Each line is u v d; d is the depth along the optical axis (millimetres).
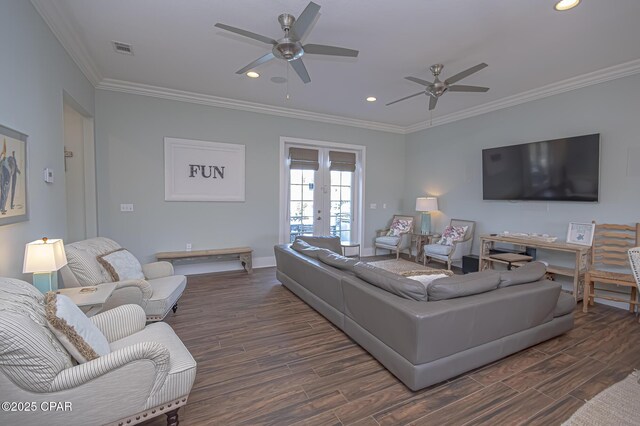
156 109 4398
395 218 6426
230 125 4910
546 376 2088
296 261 3455
